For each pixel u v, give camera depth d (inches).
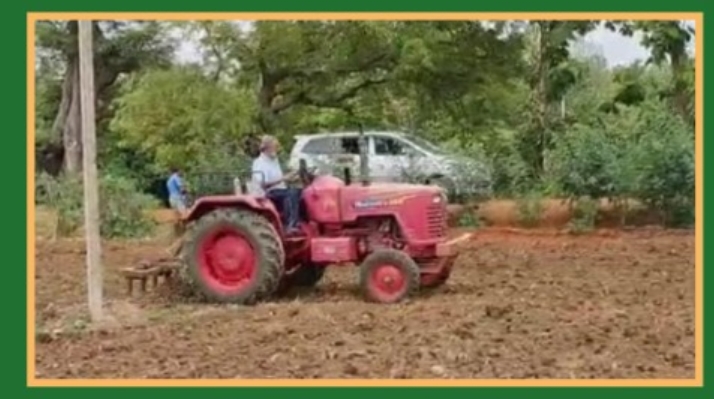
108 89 1151.6
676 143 821.2
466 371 394.0
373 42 998.4
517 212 840.9
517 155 887.7
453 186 887.1
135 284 598.5
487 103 1028.5
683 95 954.7
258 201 546.6
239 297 538.0
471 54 1016.9
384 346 432.1
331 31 994.1
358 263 565.3
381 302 530.6
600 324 467.8
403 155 949.8
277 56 1013.2
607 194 827.4
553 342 436.1
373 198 551.2
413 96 1042.7
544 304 518.9
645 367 398.3
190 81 1001.5
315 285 586.9
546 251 719.7
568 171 830.5
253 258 539.2
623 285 579.2
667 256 689.6
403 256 531.8
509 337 444.5
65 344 450.0
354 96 1067.3
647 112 871.1
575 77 1015.6
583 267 647.1
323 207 553.6
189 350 433.4
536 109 985.5
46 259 712.4
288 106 1062.4
